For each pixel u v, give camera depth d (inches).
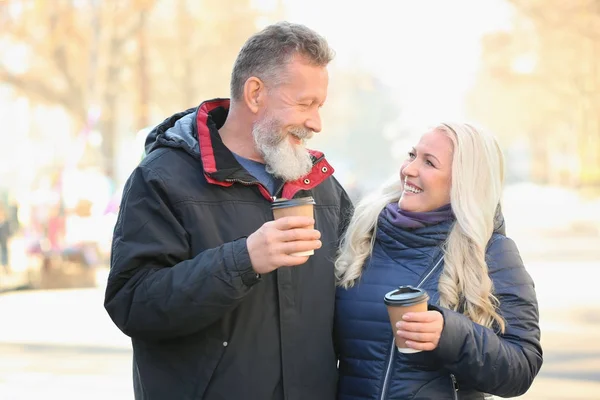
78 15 1540.4
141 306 145.0
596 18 1839.3
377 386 156.6
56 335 484.1
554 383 355.6
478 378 147.6
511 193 3408.0
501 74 2613.2
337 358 167.0
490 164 158.4
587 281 699.4
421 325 141.3
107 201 809.5
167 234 150.3
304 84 154.3
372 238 164.4
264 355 153.6
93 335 482.6
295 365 155.7
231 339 151.7
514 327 154.1
